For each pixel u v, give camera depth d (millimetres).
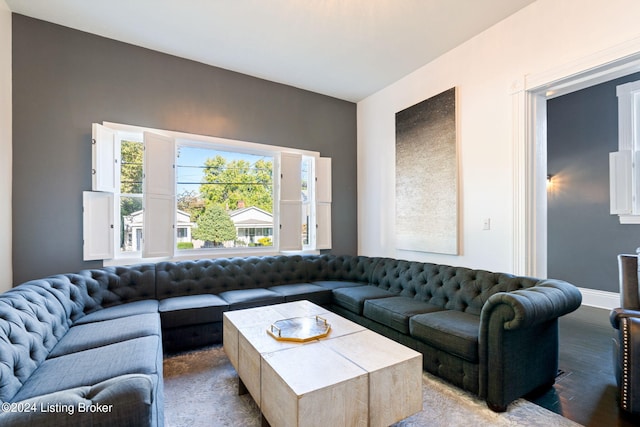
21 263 2738
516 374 1911
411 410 1612
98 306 2652
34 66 2826
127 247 3297
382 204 4301
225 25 2906
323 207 4418
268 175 4137
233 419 1819
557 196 4582
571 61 2363
